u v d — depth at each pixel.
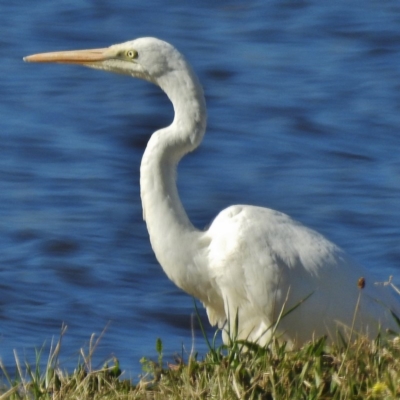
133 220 15.99
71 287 13.60
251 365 6.40
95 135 19.70
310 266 7.72
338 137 19.58
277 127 20.17
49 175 17.73
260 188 17.16
